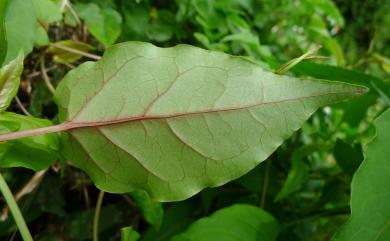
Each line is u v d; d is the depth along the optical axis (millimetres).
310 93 119
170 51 128
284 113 120
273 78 122
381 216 127
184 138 128
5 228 203
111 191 137
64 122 134
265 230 172
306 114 119
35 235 222
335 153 226
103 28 222
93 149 136
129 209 239
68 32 226
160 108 128
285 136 121
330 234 221
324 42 374
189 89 127
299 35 410
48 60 212
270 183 238
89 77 134
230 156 125
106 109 132
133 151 132
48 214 226
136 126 130
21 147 137
